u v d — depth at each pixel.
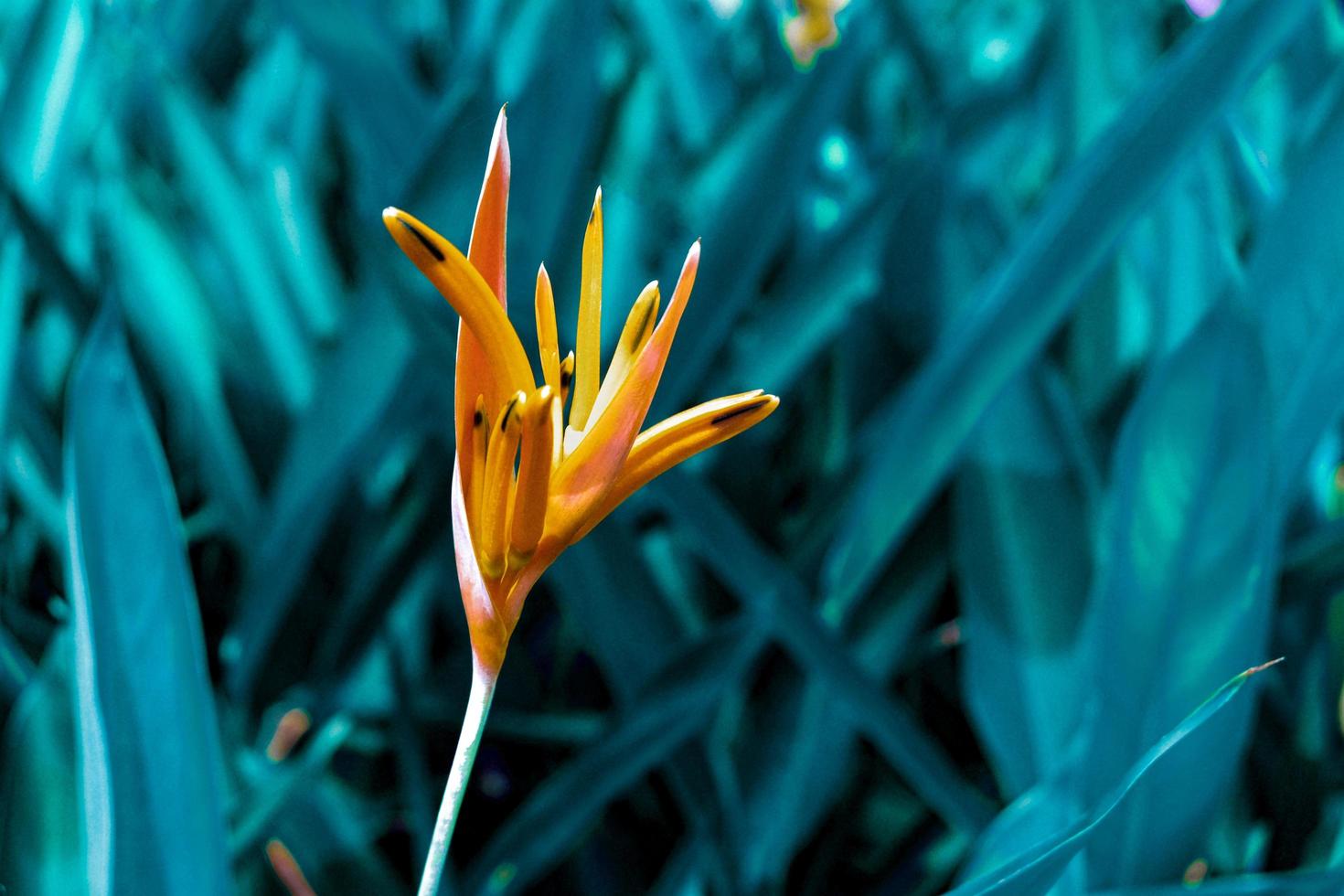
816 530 1.18
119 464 0.74
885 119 1.74
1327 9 1.45
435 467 1.21
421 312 1.03
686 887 1.00
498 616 0.58
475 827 1.22
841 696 0.98
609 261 1.28
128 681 0.73
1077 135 1.36
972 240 1.25
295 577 1.14
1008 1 1.87
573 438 0.59
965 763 1.30
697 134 1.61
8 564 1.30
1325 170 0.97
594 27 1.05
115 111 1.46
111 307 0.75
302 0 1.05
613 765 0.95
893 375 1.22
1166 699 0.85
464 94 1.03
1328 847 1.03
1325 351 1.00
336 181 1.65
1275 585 1.06
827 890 1.21
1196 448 0.83
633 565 1.04
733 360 1.28
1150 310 1.27
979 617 1.02
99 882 0.70
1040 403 1.03
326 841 0.99
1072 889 0.84
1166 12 1.70
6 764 0.80
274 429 1.33
